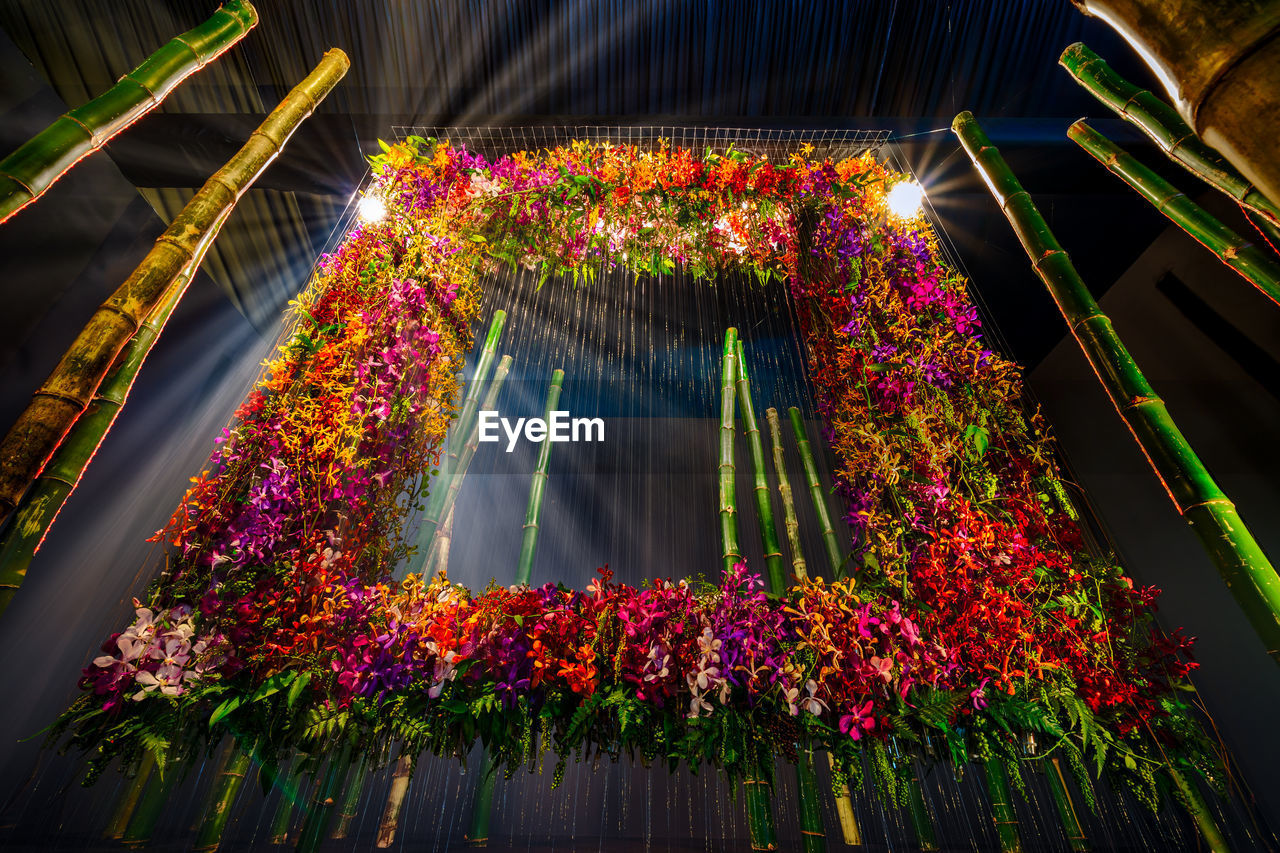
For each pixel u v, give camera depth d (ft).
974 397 6.35
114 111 4.68
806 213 7.55
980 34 8.95
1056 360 12.62
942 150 9.54
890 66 9.32
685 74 9.53
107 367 4.45
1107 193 9.76
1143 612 5.45
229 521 5.06
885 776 4.76
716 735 4.86
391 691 4.89
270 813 7.54
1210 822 4.71
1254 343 9.06
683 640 5.22
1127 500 10.69
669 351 15.49
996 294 12.64
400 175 7.09
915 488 5.90
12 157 4.21
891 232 7.06
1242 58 1.27
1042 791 8.87
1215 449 9.28
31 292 8.25
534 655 4.90
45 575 9.11
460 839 8.03
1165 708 5.04
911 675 5.09
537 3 8.84
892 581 5.56
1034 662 5.06
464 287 7.24
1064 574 5.52
